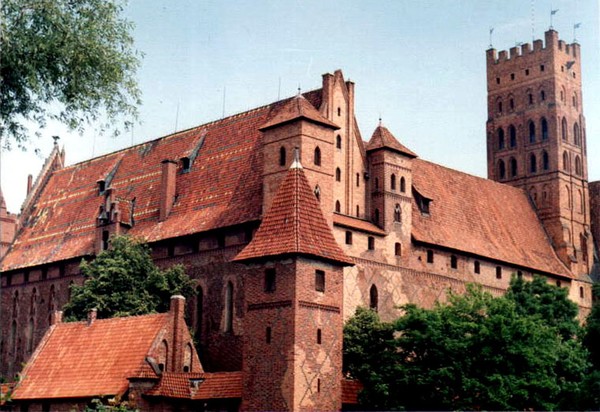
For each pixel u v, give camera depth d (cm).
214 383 6631
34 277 10088
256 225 7681
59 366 7319
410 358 6831
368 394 6575
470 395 6278
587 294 10862
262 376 6384
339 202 8012
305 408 6216
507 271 9694
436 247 8800
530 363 6394
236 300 7712
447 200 9625
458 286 8956
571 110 11712
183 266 8175
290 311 6322
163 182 8969
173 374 6662
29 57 4400
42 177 11375
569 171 11450
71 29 4575
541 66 11700
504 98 12012
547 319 8800
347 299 7712
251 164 8406
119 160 10381
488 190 10612
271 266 6538
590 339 7619
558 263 10700
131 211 9294
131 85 4794
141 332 7094
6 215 11050
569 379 7256
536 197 11381
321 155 7556
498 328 6412
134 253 8250
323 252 6556
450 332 6600
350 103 8300
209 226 8088
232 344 7656
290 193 6775
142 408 6544
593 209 11762
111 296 7975
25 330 10025
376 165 8369
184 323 7075
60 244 10012
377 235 8150
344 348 6975
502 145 11944
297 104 7625
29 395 7188
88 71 4634
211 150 9094
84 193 10488
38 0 4481
